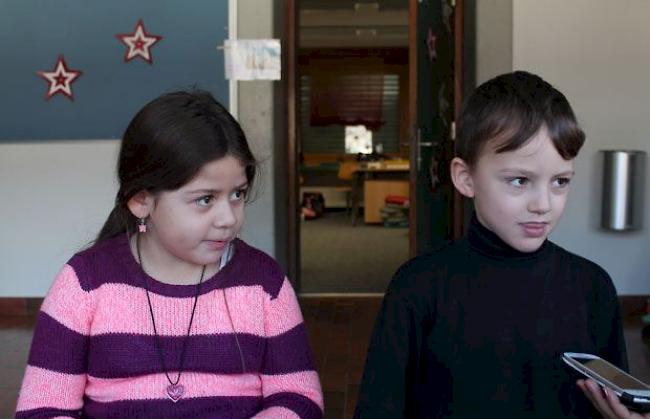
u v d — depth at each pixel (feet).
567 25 16.28
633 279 16.75
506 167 4.25
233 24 16.22
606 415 4.13
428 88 17.35
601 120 16.48
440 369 4.53
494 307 4.51
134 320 4.44
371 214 36.37
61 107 16.83
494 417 4.44
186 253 4.33
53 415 4.34
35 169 17.07
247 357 4.56
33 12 16.61
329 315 16.92
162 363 4.42
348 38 42.75
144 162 4.21
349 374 12.72
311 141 46.19
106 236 4.82
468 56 16.78
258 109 16.28
